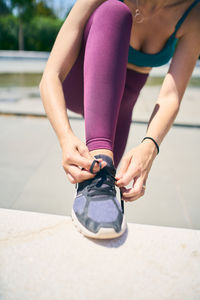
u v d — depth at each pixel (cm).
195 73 952
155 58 117
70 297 60
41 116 340
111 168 81
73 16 95
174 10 104
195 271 69
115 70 85
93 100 84
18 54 1435
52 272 67
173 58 104
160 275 67
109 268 69
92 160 77
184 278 67
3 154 226
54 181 187
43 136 274
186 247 78
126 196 81
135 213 156
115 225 75
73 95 119
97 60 85
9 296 60
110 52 85
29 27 1625
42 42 1666
